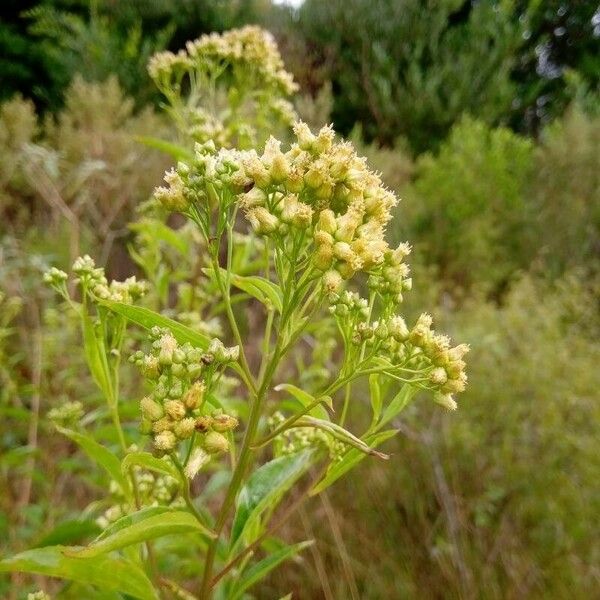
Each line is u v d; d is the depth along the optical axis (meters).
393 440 4.77
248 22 16.23
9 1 14.84
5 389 4.29
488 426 4.62
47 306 5.35
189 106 3.85
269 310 2.18
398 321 2.08
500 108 13.48
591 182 9.50
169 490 2.66
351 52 14.09
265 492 2.20
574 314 6.27
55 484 4.40
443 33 14.98
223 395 3.53
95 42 13.06
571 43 16.28
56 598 3.04
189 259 3.98
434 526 4.30
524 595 3.92
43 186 6.49
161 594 2.23
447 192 8.88
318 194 1.93
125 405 3.09
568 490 4.16
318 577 4.17
